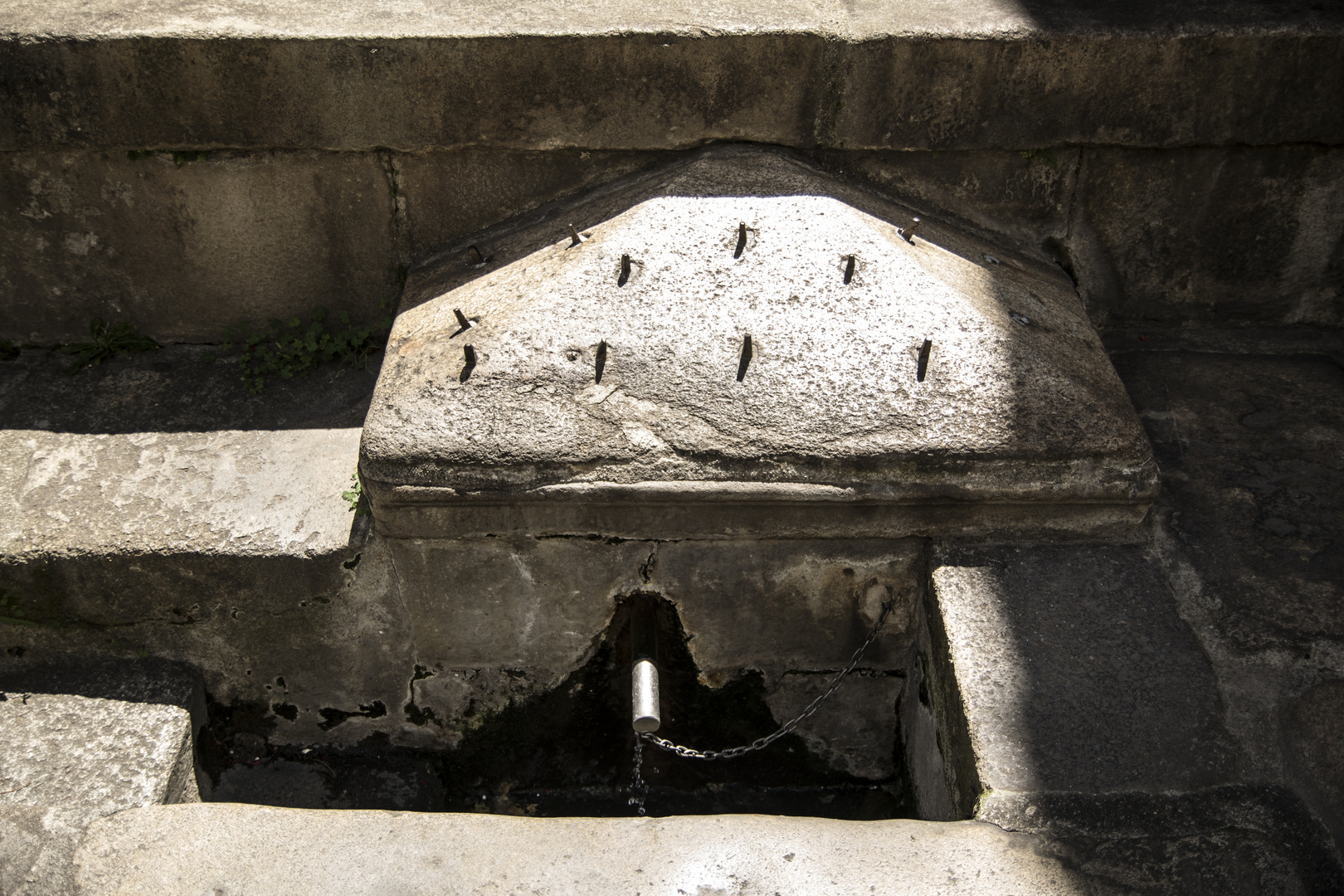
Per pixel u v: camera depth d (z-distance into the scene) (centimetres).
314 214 319
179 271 327
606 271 281
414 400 264
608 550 272
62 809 244
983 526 266
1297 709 231
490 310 284
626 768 324
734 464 255
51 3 295
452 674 299
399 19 295
